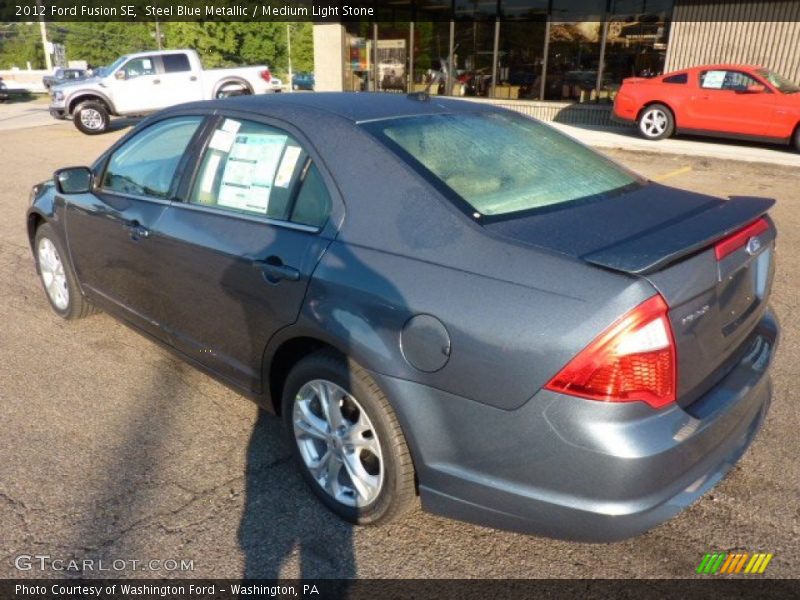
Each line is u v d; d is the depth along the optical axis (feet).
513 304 6.59
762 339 8.65
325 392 8.39
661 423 6.46
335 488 8.61
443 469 7.29
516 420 6.63
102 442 10.36
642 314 6.16
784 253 20.07
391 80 62.18
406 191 7.82
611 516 6.45
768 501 8.95
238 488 9.31
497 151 9.05
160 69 54.80
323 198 8.46
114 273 12.25
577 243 6.92
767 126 40.34
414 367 7.16
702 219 7.48
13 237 22.67
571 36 52.80
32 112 75.00
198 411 11.32
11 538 8.28
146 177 11.42
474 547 8.25
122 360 13.23
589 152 10.19
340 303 7.76
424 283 7.16
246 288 9.04
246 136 9.77
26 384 12.21
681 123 43.62
